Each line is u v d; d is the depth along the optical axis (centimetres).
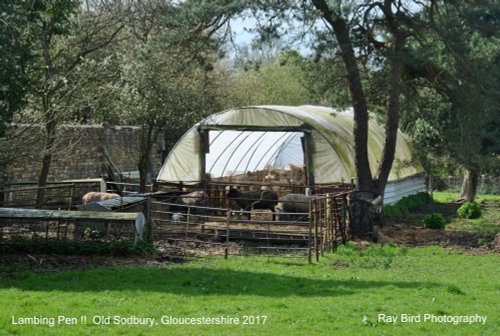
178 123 3762
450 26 3036
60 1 2495
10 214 2198
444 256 2583
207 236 2675
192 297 1655
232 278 1936
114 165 4019
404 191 4500
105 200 2659
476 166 3488
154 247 2370
